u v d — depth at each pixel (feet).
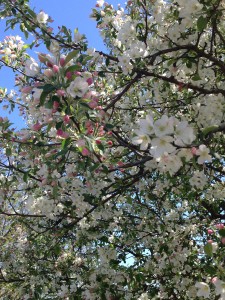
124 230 18.16
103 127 9.82
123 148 15.03
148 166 12.71
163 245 15.90
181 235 16.39
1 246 22.59
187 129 7.34
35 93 8.80
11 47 14.25
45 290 19.86
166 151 7.22
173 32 12.30
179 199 18.97
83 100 8.36
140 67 12.66
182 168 12.53
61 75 8.45
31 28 13.46
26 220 18.35
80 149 8.23
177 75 13.37
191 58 12.26
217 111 12.16
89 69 14.34
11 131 12.44
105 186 13.67
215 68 13.67
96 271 16.92
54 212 13.60
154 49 13.32
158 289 16.69
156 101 15.51
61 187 12.95
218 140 12.54
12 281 20.49
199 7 10.28
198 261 16.16
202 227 16.75
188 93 14.37
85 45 14.07
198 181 12.94
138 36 13.82
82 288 17.12
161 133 7.14
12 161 14.49
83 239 17.85
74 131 8.73
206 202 17.49
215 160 14.06
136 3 14.16
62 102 8.36
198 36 11.81
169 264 15.88
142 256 18.12
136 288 16.57
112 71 14.69
